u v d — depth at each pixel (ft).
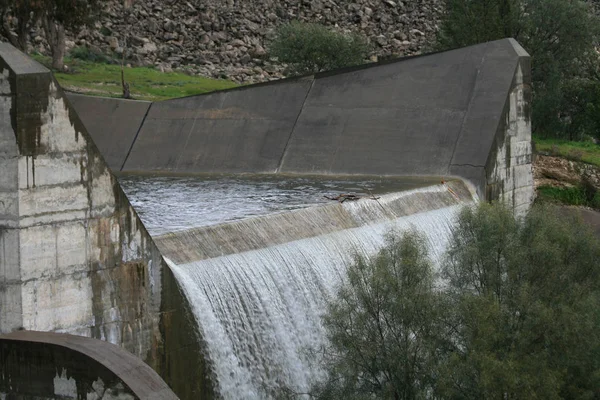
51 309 67.26
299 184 122.01
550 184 155.53
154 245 73.77
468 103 130.93
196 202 105.50
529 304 72.38
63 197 67.56
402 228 102.22
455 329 70.44
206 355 75.51
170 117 144.66
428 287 71.36
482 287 76.13
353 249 89.04
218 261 79.77
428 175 126.93
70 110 67.62
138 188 120.16
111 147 143.23
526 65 134.82
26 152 65.05
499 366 66.28
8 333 63.93
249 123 140.67
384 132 133.08
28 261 65.72
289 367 81.10
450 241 94.63
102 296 70.18
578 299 76.33
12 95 64.23
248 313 79.15
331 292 87.66
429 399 68.85
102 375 59.00
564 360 71.61
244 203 103.81
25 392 61.77
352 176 130.21
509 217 80.28
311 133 136.77
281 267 84.79
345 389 69.36
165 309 74.08
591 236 86.12
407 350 68.95
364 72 139.95
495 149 127.24
